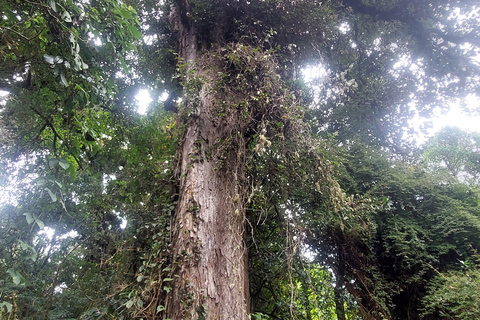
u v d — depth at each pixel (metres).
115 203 6.65
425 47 7.23
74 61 2.55
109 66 5.25
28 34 2.76
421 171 6.52
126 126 6.43
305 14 4.66
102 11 2.82
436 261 5.04
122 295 3.01
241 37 4.31
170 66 6.41
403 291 5.27
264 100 3.58
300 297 4.30
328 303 4.68
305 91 4.67
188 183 3.22
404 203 5.95
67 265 6.66
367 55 7.53
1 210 3.25
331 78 5.02
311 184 3.69
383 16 6.97
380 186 5.94
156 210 3.89
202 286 2.54
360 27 7.25
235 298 2.58
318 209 4.12
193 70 3.91
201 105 3.72
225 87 3.73
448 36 6.98
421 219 5.71
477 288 4.04
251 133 3.66
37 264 6.23
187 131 3.71
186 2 5.23
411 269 5.28
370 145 7.18
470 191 6.03
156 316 2.57
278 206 4.07
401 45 7.45
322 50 5.58
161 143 6.26
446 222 5.38
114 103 5.89
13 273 2.13
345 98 6.16
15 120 3.35
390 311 5.14
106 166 6.62
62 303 5.88
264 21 4.67
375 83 7.26
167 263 2.83
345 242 5.53
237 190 3.13
